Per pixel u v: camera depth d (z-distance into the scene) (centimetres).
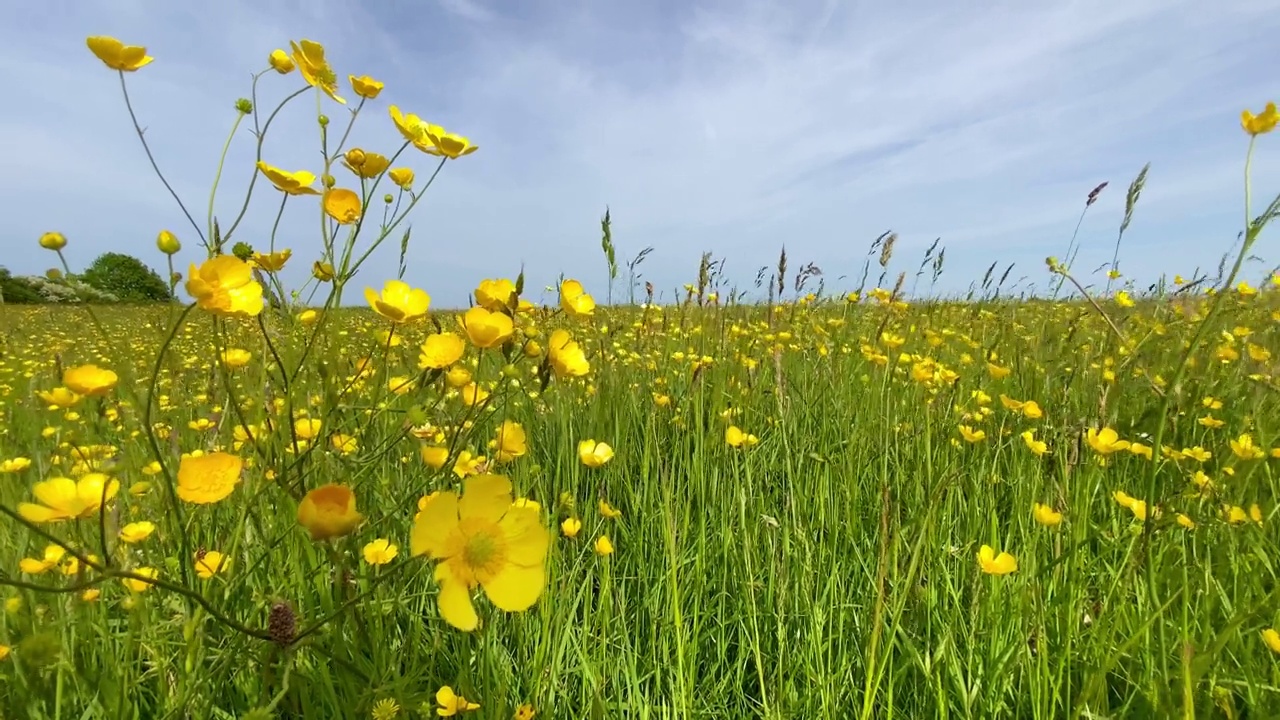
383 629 166
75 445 225
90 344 772
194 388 441
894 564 186
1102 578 205
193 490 131
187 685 124
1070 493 229
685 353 502
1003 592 193
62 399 244
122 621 176
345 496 101
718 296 530
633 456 338
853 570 232
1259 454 232
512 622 194
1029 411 292
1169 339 467
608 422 368
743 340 511
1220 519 213
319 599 163
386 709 134
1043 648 158
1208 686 160
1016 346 488
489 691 155
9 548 192
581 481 310
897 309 504
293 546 167
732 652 213
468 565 104
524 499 176
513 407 340
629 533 263
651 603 214
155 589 160
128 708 140
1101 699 154
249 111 161
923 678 181
